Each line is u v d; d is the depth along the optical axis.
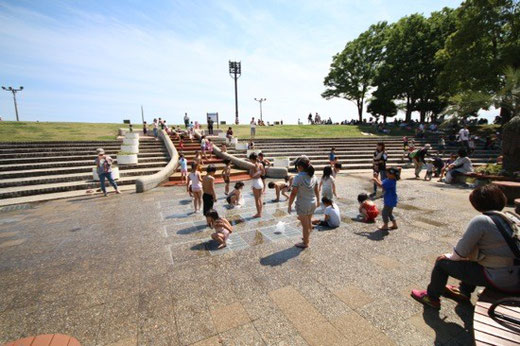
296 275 3.65
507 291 2.16
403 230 5.31
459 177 10.41
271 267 3.90
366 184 10.76
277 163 14.74
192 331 2.62
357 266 3.85
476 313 2.06
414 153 11.71
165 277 3.69
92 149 15.19
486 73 20.48
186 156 15.79
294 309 2.92
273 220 6.21
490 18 20.20
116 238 5.28
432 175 12.66
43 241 5.23
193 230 5.65
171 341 2.50
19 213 7.43
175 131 22.12
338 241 4.80
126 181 11.33
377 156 8.66
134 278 3.69
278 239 5.01
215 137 22.36
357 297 3.11
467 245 2.30
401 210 6.77
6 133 18.42
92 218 6.71
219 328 2.66
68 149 14.52
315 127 30.67
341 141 21.81
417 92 32.06
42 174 11.37
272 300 3.09
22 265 4.20
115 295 3.29
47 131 20.72
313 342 2.44
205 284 3.49
